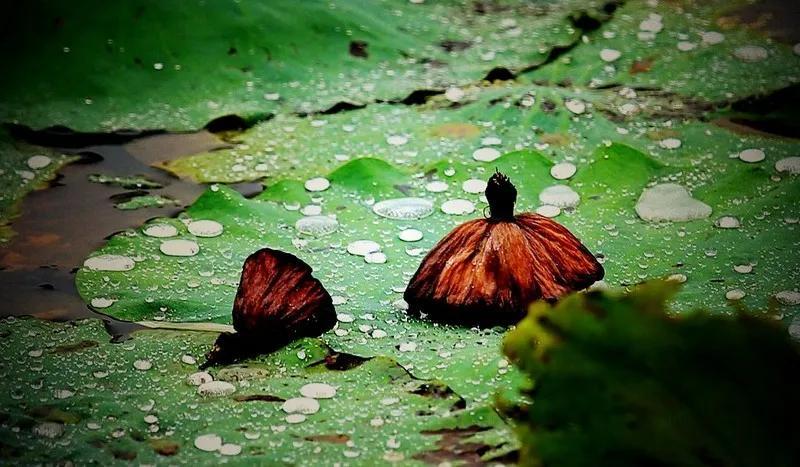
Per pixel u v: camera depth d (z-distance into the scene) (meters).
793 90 1.62
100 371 1.35
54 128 1.60
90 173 1.54
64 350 1.37
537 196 1.51
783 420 1.13
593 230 1.47
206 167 1.55
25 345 1.37
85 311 1.40
